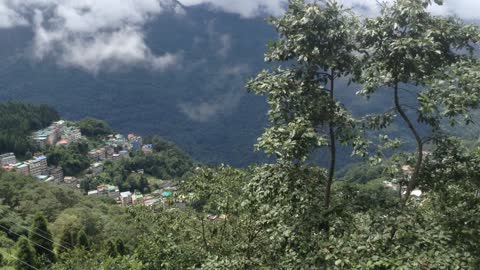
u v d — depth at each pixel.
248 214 10.30
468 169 6.29
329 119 6.12
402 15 5.79
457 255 4.98
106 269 17.52
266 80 6.05
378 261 4.81
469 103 5.61
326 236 5.53
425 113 5.80
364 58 6.23
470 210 6.16
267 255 7.82
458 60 6.22
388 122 6.56
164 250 11.84
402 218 5.52
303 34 5.81
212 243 12.20
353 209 6.21
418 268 4.74
